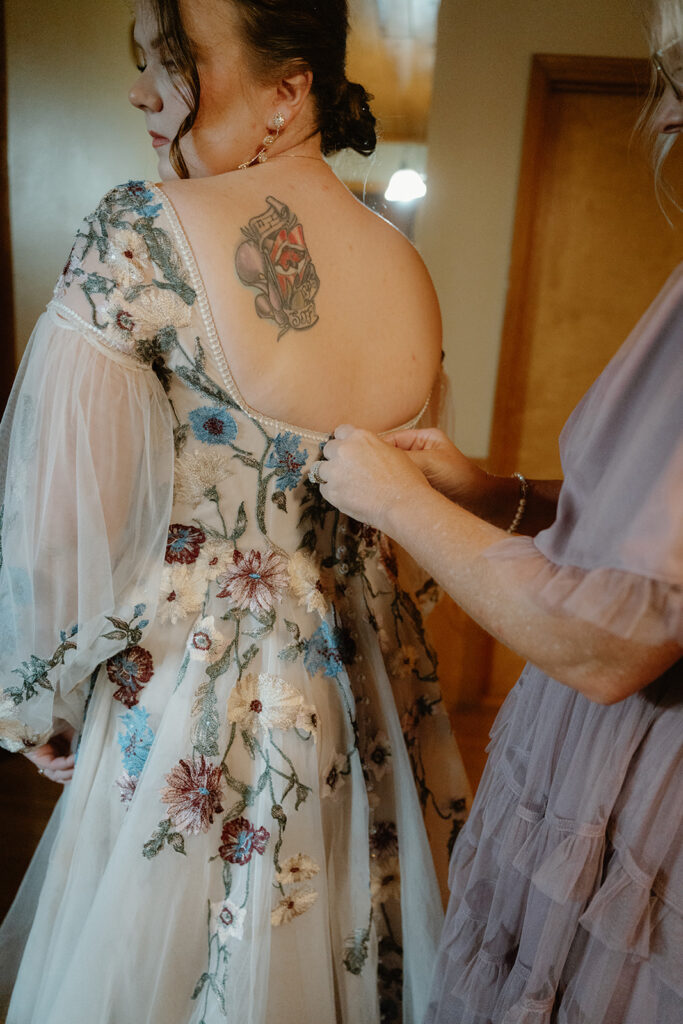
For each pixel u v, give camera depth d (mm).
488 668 2996
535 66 2562
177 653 947
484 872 869
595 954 732
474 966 853
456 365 2855
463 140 2652
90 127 2635
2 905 1673
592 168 2693
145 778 924
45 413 837
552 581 632
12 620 903
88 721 993
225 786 935
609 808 721
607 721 742
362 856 1028
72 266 828
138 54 950
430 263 2770
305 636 986
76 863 985
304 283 874
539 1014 757
